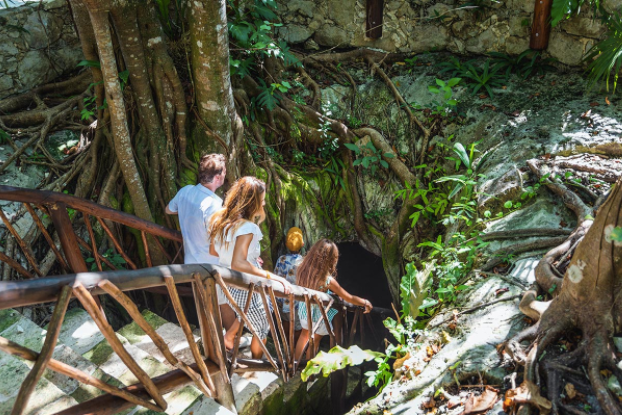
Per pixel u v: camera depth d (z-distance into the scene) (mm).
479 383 3271
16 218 4645
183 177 5125
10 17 5402
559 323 3150
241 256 3221
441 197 5672
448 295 4137
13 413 1610
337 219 6324
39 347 3246
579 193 4543
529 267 4094
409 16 6730
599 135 5102
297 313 4812
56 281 1728
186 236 3775
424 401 3293
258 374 4000
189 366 2561
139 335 3877
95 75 4777
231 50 5625
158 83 4762
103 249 5027
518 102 5949
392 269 6082
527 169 4984
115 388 2031
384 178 6258
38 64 5660
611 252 2811
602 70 5195
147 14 4453
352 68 6766
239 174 5316
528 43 6383
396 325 3826
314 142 6121
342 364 3311
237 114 5238
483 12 6508
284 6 6664
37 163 5062
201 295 2408
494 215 4809
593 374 2850
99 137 5000
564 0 5348
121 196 5059
